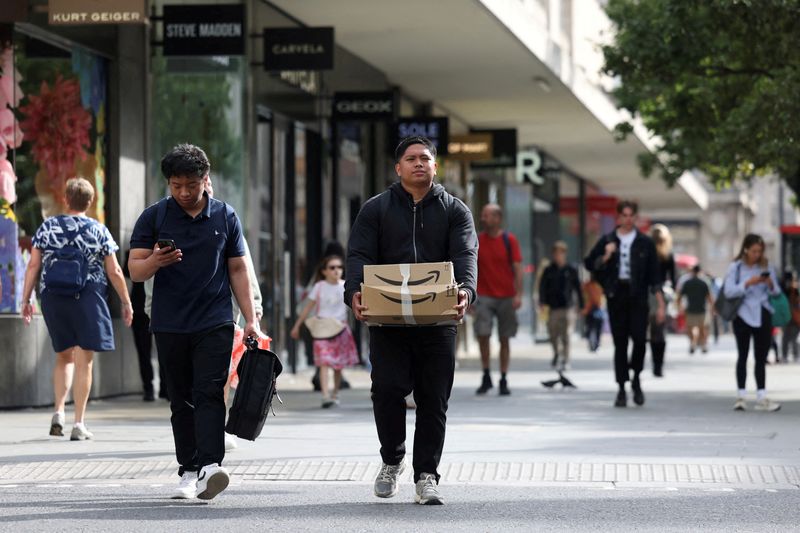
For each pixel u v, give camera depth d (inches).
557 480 965.2
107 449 1134.4
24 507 835.4
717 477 979.9
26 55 1651.1
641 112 2399.1
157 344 851.4
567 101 3154.5
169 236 843.4
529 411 1574.8
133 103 1855.3
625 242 1643.7
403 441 863.7
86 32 1744.6
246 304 856.3
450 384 855.7
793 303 3075.8
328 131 2527.1
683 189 5659.5
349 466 1023.0
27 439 1219.2
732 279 1608.0
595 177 5187.0
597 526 778.2
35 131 1664.6
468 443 1198.9
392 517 804.0
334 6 2181.3
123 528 761.0
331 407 1632.6
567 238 5068.9
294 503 858.1
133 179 1851.6
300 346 2417.6
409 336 851.4
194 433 871.1
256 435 840.3
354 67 2618.1
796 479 972.6
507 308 1851.6
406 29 2362.2
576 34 3590.1
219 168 2003.0
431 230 848.3
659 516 814.5
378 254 855.7
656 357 2293.3
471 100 3152.1
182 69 1934.1
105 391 1743.4
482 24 2314.2
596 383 2154.3
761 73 2037.4
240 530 756.6
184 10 1779.0
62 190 1708.9
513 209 4092.0
